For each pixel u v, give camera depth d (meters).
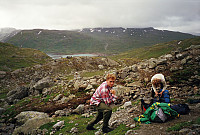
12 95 15.01
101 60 37.59
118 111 7.11
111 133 4.61
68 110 9.55
